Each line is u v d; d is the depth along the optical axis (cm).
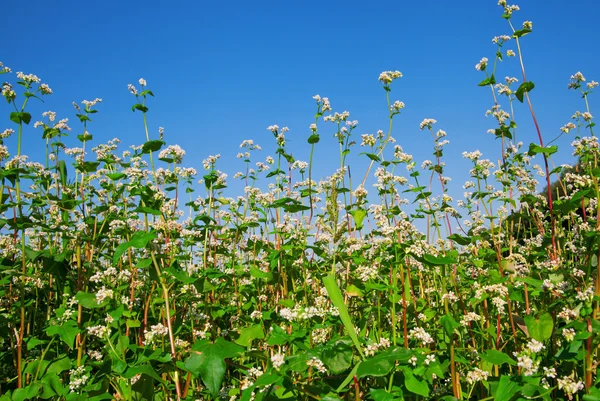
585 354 76
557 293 86
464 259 136
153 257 80
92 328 78
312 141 127
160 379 72
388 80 124
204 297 102
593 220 109
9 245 118
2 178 102
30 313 108
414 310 99
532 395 67
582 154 122
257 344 102
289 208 113
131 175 104
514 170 129
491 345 94
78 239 108
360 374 63
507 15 115
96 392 79
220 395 88
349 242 109
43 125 144
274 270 122
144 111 112
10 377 102
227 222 145
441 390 79
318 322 93
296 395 72
